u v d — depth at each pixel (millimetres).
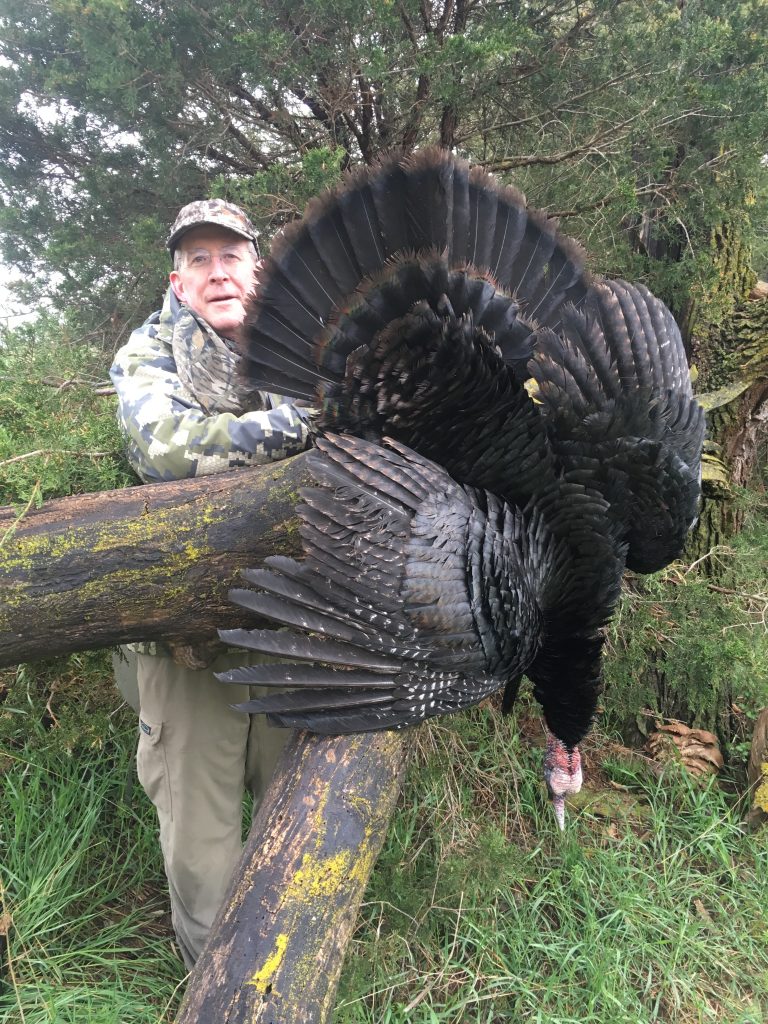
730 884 1626
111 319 2357
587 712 1394
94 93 2010
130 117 2021
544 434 1150
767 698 1686
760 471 2314
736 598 1880
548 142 2014
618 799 1815
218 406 1270
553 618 1259
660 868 1648
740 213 1902
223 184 1810
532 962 1416
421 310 1031
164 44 1768
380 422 1144
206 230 1345
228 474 1157
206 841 1340
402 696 990
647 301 1280
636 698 1876
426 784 1670
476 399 1116
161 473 1188
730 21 1769
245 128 2166
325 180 1687
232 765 1358
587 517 1179
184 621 1149
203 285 1369
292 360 1134
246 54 1748
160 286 2189
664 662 1841
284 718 967
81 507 1115
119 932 1440
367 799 1032
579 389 1141
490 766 1822
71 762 1624
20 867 1443
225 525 1111
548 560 1174
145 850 1613
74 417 1332
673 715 2004
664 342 1250
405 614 961
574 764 1494
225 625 1163
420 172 1063
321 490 990
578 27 1859
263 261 1101
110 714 1623
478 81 1770
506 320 1138
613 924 1494
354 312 1058
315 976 932
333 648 957
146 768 1373
